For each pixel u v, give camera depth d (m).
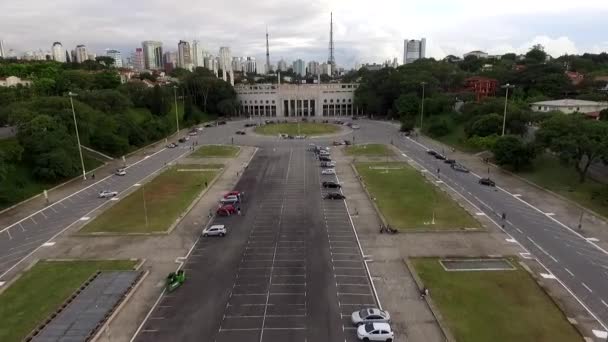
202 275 71.44
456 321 57.62
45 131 137.50
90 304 62.00
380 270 72.62
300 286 67.62
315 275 71.19
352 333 56.06
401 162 157.88
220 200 112.06
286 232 89.88
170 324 57.97
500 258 76.44
